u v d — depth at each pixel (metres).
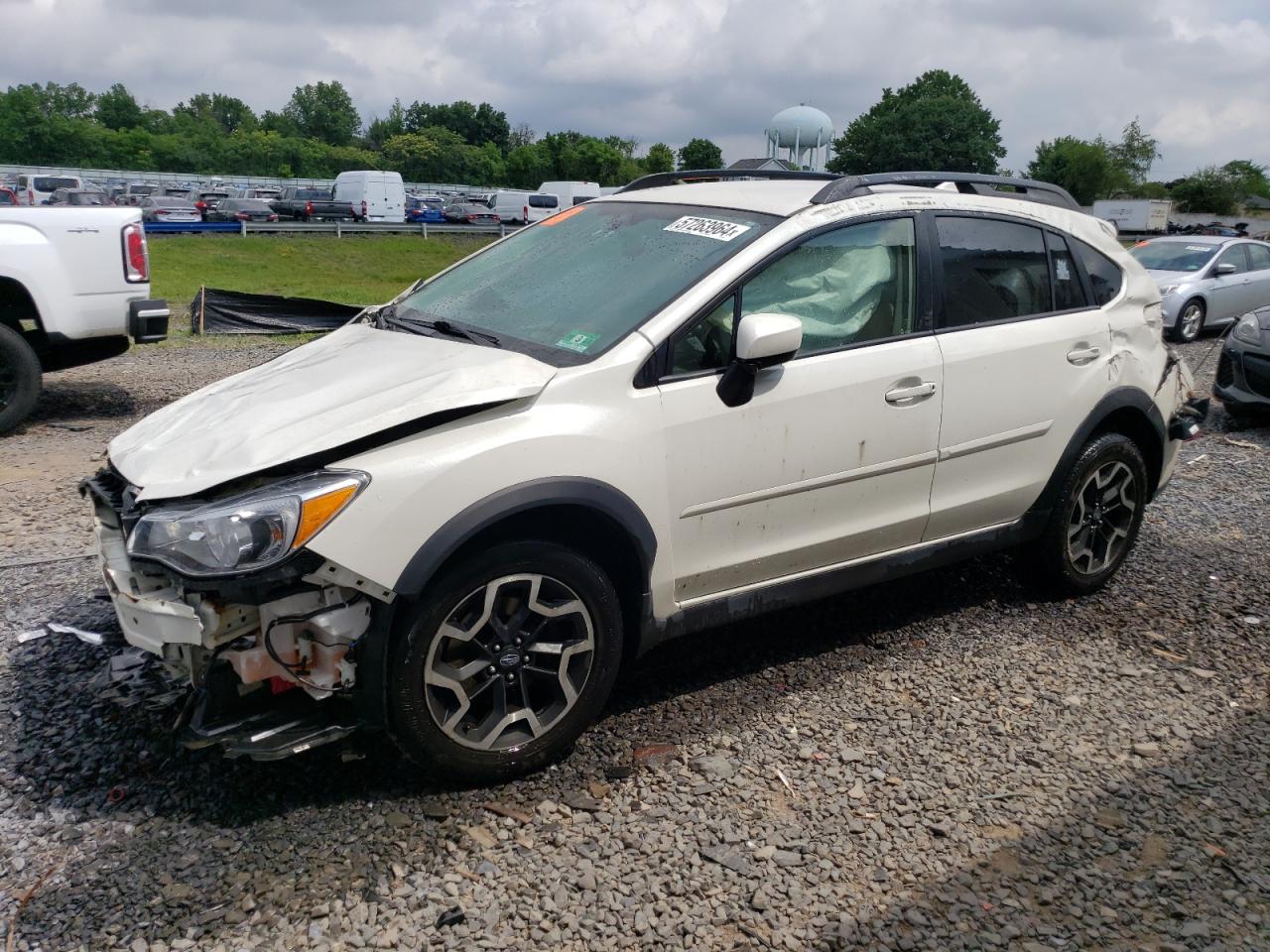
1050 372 4.32
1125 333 4.65
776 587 3.77
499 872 2.84
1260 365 8.42
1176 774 3.40
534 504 3.04
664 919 2.68
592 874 2.84
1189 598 4.88
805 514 3.73
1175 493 6.72
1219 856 2.99
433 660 3.02
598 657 3.32
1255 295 15.77
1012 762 3.46
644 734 3.57
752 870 2.88
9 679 3.78
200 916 2.63
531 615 3.20
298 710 3.05
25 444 7.45
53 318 7.71
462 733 3.14
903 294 3.96
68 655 3.97
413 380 3.25
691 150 105.75
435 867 2.85
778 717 3.70
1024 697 3.89
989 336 4.13
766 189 4.13
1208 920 2.73
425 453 2.96
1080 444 4.48
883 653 4.24
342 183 54.53
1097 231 4.73
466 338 3.65
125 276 8.01
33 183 46.75
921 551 4.15
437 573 2.98
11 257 7.49
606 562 3.43
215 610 2.84
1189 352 13.92
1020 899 2.79
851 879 2.86
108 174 69.25
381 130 139.12
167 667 3.11
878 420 3.80
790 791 3.25
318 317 14.26
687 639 4.32
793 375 3.60
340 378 3.43
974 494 4.20
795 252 3.69
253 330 13.84
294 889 2.75
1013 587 4.96
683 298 3.45
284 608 2.89
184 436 3.21
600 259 3.91
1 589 4.61
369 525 2.84
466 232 47.72
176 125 123.75
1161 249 16.19
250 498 2.82
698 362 3.44
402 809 3.09
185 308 16.83
